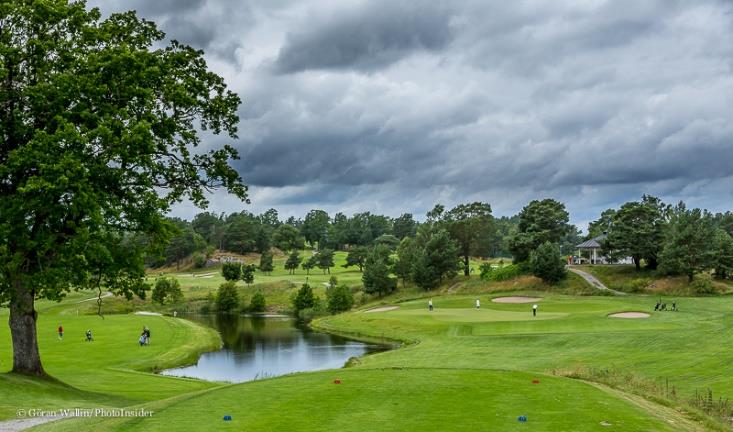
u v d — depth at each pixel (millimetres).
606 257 105312
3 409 20031
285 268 173500
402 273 112438
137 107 26891
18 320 27250
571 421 15016
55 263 25062
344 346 57312
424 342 51688
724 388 23812
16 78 25438
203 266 189875
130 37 28594
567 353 38594
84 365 42219
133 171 26828
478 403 17125
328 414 15945
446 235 109125
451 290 104000
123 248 27734
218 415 16031
